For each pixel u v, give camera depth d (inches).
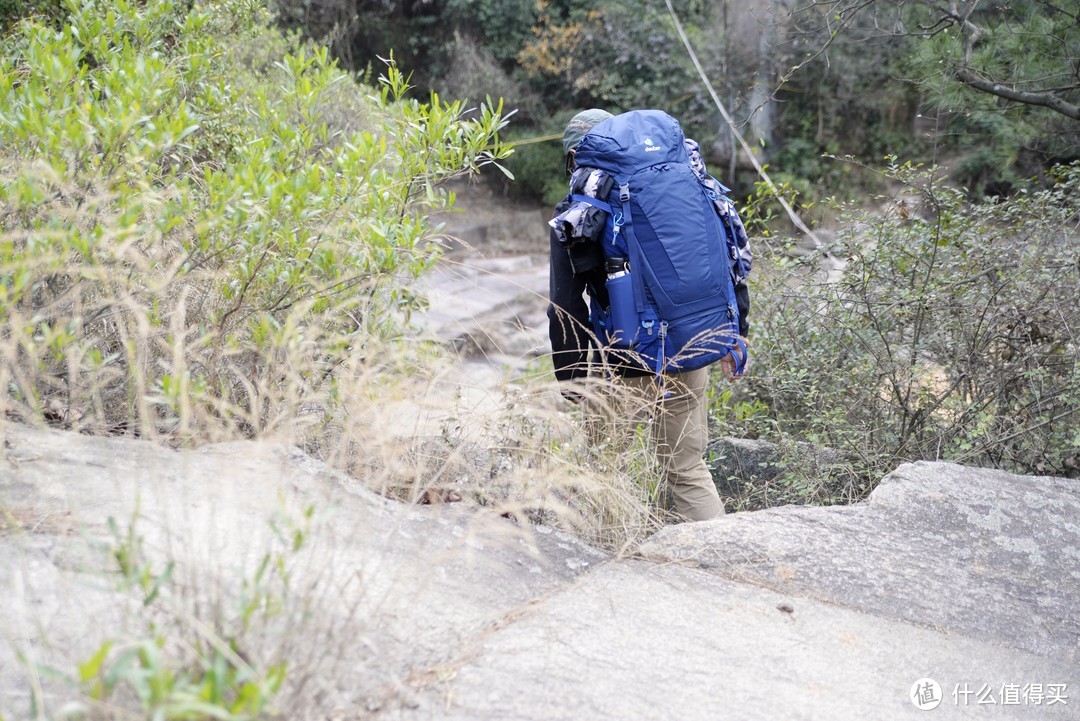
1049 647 97.7
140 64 116.2
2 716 61.8
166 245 109.6
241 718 50.8
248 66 257.6
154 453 96.7
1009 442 159.3
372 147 128.8
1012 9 235.5
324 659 70.2
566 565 100.7
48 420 108.0
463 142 137.2
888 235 178.4
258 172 116.6
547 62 657.6
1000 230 178.5
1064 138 262.4
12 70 128.0
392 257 115.7
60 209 102.3
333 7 618.8
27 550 79.2
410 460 109.7
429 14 698.8
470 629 84.4
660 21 640.4
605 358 118.4
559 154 657.0
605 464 114.6
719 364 205.3
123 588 61.1
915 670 90.3
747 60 600.1
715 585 100.7
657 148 120.6
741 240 129.4
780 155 647.8
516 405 116.0
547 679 78.5
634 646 86.2
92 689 54.7
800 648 90.7
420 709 72.2
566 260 121.5
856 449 157.8
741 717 77.9
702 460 134.3
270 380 110.1
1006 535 113.4
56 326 99.0
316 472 101.0
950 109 254.1
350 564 84.7
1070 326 157.2
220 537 84.2
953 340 166.1
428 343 121.0
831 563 105.6
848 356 175.6
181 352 89.1
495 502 108.3
